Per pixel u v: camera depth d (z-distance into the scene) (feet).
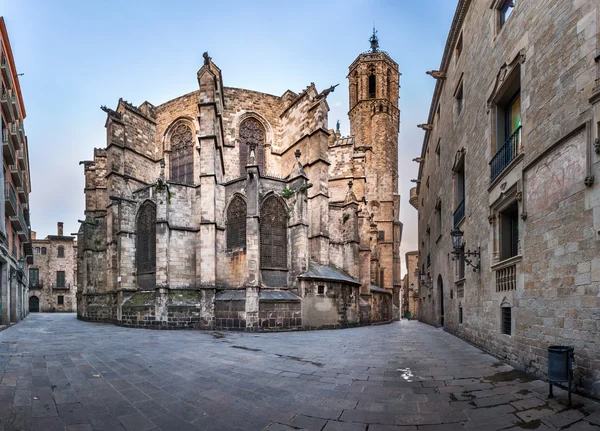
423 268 129.49
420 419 20.26
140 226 93.20
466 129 56.08
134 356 40.55
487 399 23.72
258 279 77.41
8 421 19.49
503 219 41.45
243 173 111.96
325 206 98.02
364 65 195.62
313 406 22.56
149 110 115.44
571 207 26.16
